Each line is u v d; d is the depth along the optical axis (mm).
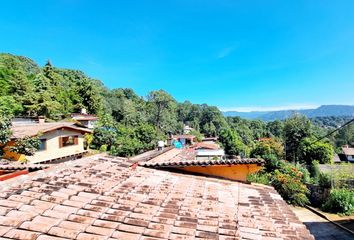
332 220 15133
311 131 44844
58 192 3713
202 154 21438
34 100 38469
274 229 3742
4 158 16906
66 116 44031
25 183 3926
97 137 33500
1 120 16375
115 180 4871
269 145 36000
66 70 79500
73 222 2918
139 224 3139
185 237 3000
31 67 69500
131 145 33219
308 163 36250
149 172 6008
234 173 8281
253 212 4410
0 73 45812
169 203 4109
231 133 55812
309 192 19547
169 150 17250
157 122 72188
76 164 5527
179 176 6168
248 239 3248
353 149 52531
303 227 4027
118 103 64312
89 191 3980
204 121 104562
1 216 2787
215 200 4738
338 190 17281
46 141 22094
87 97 54594
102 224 2980
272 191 6465
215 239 3074
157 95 72875
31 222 2742
